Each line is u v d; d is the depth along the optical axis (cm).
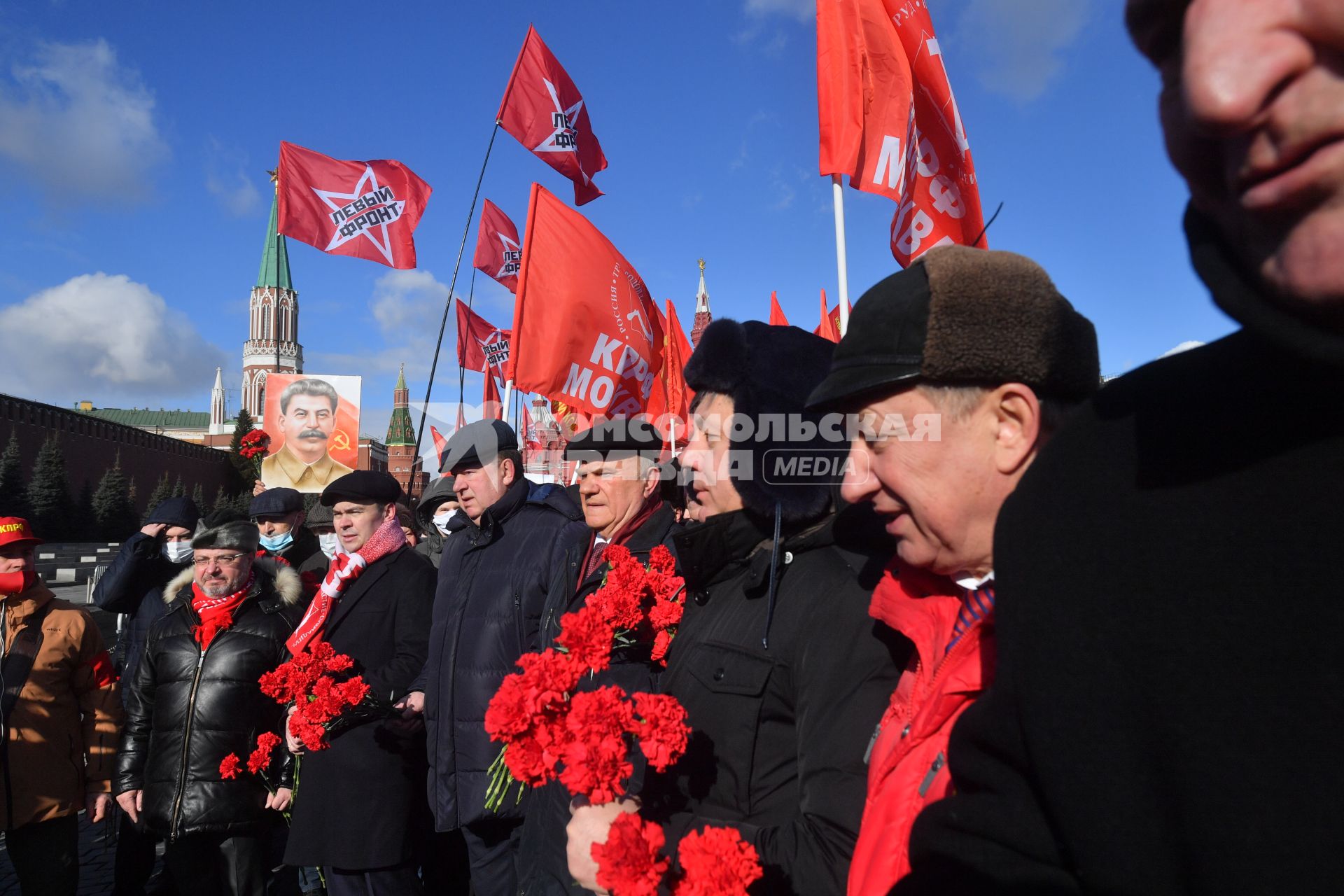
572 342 446
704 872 109
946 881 77
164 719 352
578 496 385
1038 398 94
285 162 622
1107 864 58
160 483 5300
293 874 474
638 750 184
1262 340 49
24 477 4091
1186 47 45
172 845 343
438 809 317
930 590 110
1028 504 68
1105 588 59
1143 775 57
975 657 96
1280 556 51
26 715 350
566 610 277
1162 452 59
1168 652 55
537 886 238
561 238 452
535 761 138
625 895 111
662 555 206
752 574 151
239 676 353
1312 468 51
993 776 73
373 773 331
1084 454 65
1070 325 95
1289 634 50
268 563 390
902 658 125
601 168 622
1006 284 92
